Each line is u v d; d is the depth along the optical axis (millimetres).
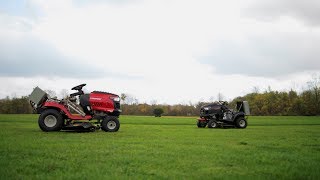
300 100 92750
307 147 10695
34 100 16453
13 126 20344
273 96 95625
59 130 16078
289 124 33312
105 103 16781
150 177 5867
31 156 7824
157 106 88625
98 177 5766
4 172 5988
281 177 6035
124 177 5801
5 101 76438
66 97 16734
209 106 25797
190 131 19203
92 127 16125
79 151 8805
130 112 87625
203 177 5961
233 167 6988
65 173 6059
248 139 13609
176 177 5918
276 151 9594
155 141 11914
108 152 8719
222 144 11297
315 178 5973
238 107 26484
